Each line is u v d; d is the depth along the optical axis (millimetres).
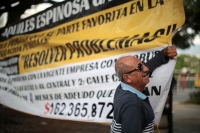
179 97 16859
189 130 7082
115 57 3307
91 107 3551
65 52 3986
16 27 4977
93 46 3557
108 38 3443
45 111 4199
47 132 6969
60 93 4000
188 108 11719
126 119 2039
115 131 2201
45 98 4223
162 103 2797
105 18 3553
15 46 4902
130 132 2006
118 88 2463
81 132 7008
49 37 4285
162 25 2943
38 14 4523
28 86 4555
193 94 14383
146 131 2201
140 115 2068
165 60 2752
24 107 4535
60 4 4145
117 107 2168
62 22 4117
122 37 3293
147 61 2834
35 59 4465
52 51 4191
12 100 4789
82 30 3822
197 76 26047
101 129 7348
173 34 2852
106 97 3391
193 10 6371
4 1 5609
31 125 7535
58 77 4051
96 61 3521
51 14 4309
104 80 3438
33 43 4539
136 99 2117
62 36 4078
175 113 10219
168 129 5754
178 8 2830
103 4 3576
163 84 2770
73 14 3963
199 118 8961
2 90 4980
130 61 2326
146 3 3115
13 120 7500
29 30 4715
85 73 3660
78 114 3695
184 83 23719
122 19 3357
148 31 3064
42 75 4309
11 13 5324
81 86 3695
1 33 5301
